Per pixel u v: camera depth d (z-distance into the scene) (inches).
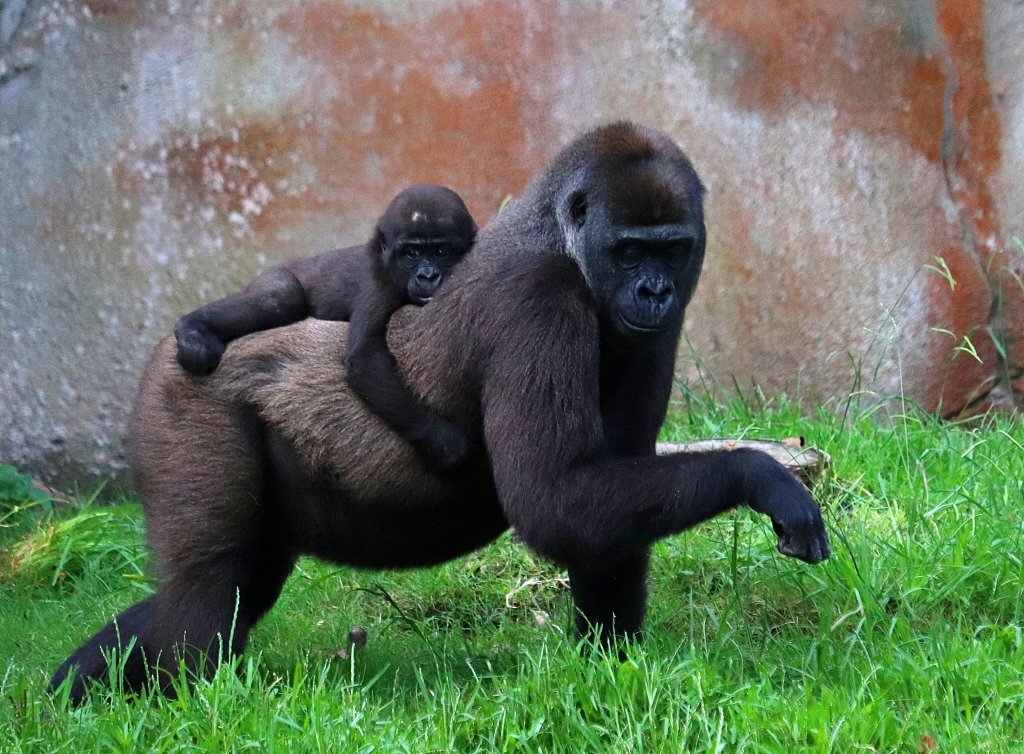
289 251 812.0
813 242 825.5
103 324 812.6
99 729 401.4
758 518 594.6
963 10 834.2
